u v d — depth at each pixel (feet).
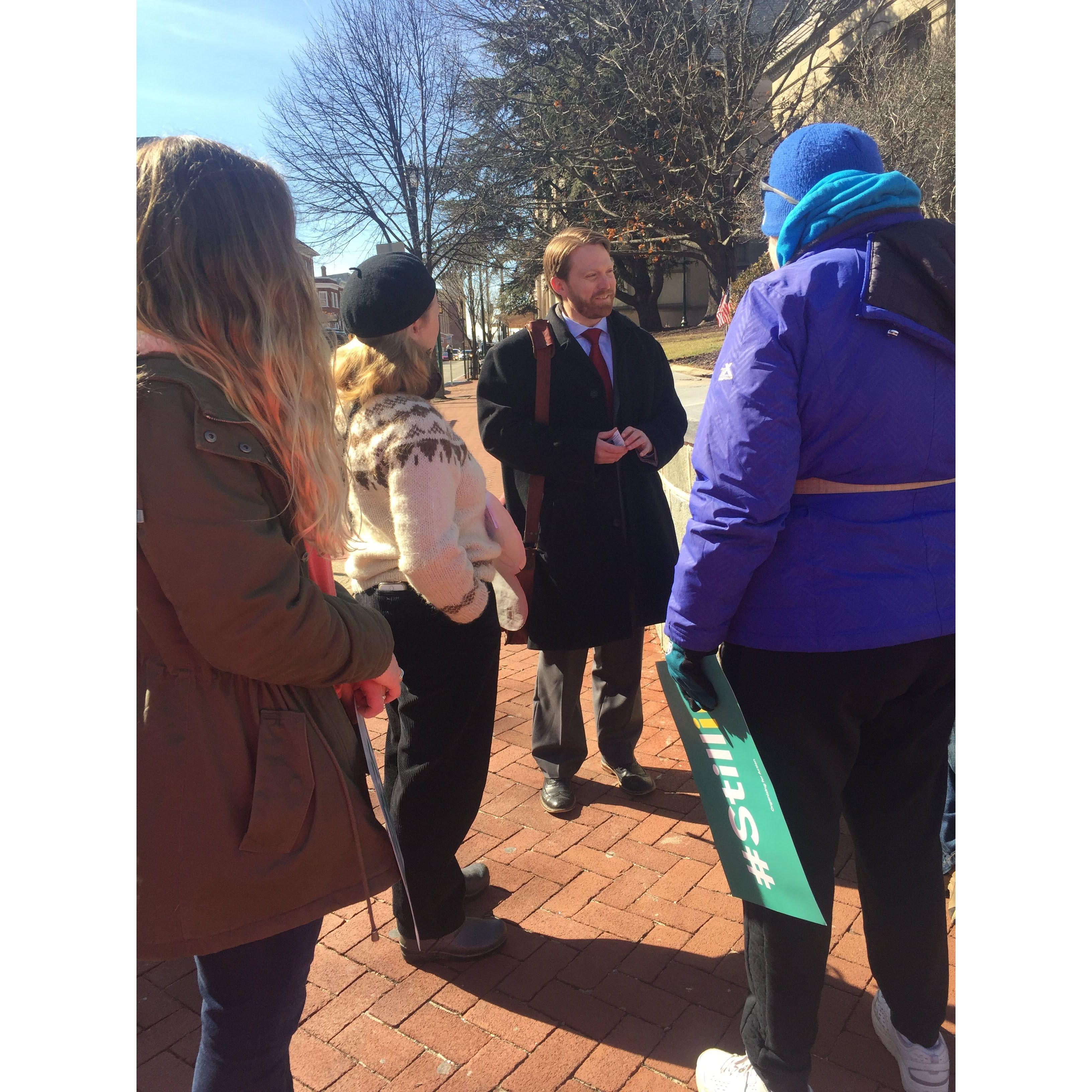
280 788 4.16
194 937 4.05
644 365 9.96
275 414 4.21
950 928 7.77
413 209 92.32
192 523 3.75
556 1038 6.85
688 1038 6.80
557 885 8.85
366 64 85.66
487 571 6.85
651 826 9.88
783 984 5.49
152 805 4.03
